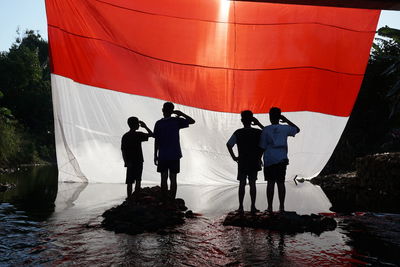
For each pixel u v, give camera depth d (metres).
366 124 14.10
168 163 6.17
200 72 9.83
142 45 9.48
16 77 32.94
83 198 6.88
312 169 10.65
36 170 17.52
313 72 10.02
